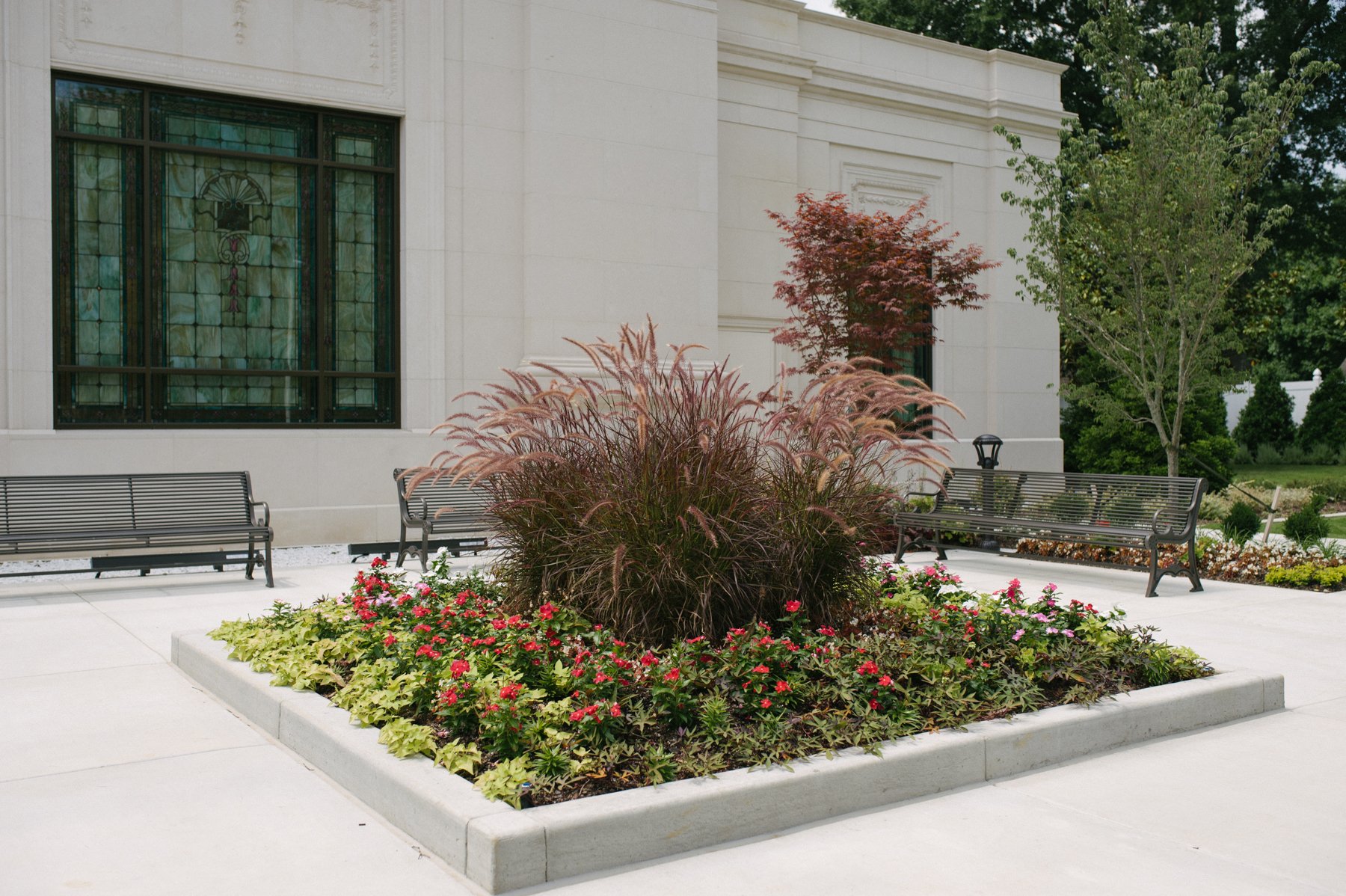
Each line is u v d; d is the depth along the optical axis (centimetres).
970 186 1664
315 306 1149
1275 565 942
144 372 1063
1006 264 1681
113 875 317
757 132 1444
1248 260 1190
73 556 1028
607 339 1234
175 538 877
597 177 1229
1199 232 1176
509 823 315
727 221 1421
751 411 1233
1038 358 1716
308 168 1140
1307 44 2573
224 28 1073
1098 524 958
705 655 462
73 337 1036
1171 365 1353
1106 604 809
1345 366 2709
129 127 1056
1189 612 777
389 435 1151
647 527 501
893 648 486
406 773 359
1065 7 2611
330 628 545
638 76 1257
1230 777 416
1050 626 540
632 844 330
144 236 1061
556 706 400
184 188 1084
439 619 524
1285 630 705
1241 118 1220
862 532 546
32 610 756
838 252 1218
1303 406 3022
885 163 1589
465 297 1172
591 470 539
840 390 564
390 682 433
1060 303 1330
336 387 1159
